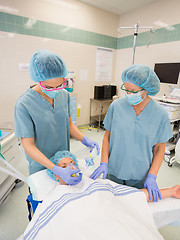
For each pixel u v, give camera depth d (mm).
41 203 826
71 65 3143
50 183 952
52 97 858
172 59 2641
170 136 910
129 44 3379
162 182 1835
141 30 3051
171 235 1231
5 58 2432
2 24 2285
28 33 2512
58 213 705
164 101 2305
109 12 3309
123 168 994
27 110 841
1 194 1385
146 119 895
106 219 641
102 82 3742
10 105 2652
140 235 617
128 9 3127
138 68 803
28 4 2395
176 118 2234
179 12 2424
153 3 2756
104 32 3379
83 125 3789
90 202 725
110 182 961
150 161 972
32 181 932
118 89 3896
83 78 3395
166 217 850
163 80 2398
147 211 773
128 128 927
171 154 2473
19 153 1692
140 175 992
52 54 798
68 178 806
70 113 1150
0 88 2514
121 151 985
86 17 3035
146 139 899
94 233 595
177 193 918
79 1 2857
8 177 1506
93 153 1062
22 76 2633
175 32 2527
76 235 596
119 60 3717
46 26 2646
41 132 918
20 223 1312
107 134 1114
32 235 701
